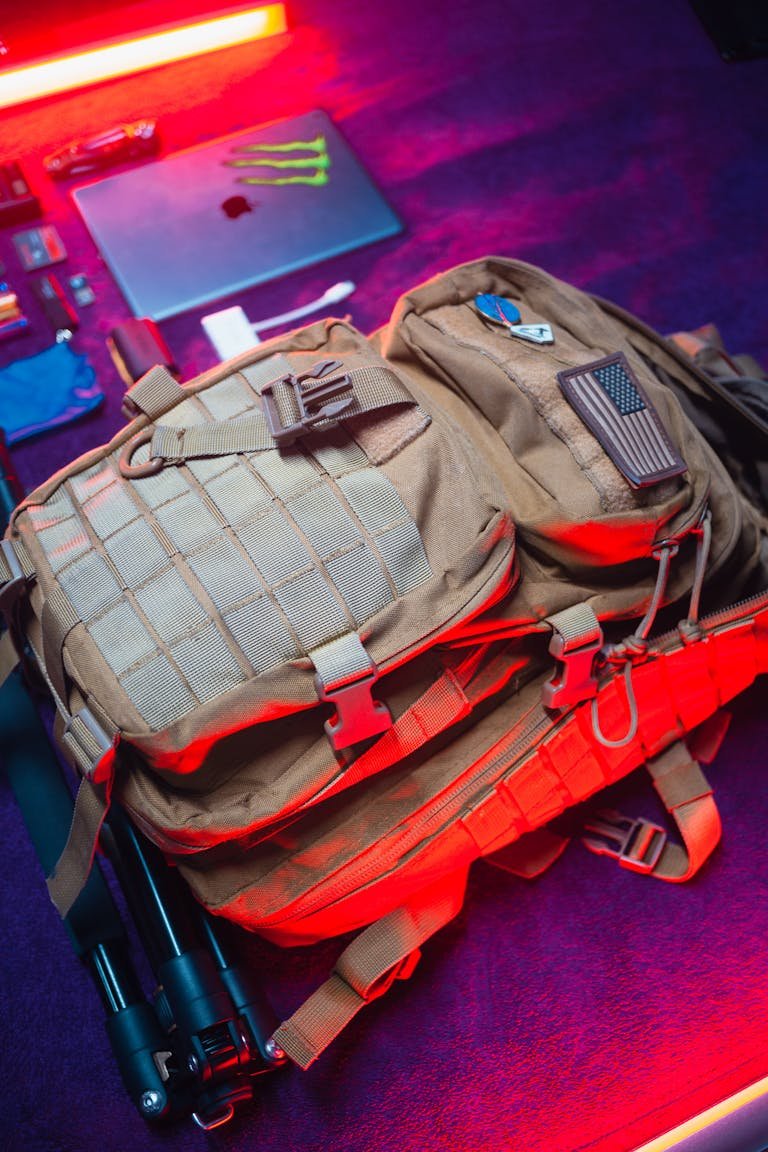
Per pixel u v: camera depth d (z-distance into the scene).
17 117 1.59
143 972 1.12
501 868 1.15
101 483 0.97
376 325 1.47
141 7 1.55
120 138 1.52
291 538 0.90
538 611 0.96
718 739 1.20
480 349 1.04
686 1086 1.06
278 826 0.95
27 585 0.95
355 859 0.97
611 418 0.98
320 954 1.12
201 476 0.94
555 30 1.72
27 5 1.48
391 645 0.89
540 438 0.99
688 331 1.49
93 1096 1.06
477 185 1.58
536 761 1.02
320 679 0.86
